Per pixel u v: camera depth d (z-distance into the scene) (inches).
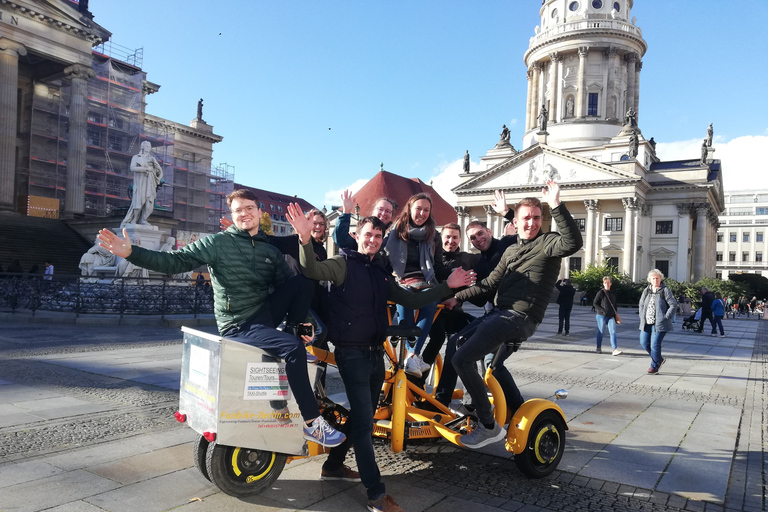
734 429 240.4
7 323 590.6
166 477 164.4
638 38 2674.7
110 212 1787.6
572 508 151.3
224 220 169.9
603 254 2370.8
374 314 153.6
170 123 2369.6
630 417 256.8
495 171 2544.3
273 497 153.2
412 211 208.7
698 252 2396.7
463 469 180.2
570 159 2362.2
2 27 1461.6
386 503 141.6
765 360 515.8
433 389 220.7
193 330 154.4
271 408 145.6
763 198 4758.9
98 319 579.5
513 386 196.4
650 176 2468.0
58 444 191.8
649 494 163.3
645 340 411.5
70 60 1605.6
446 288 159.6
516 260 175.2
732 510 153.8
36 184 1695.4
